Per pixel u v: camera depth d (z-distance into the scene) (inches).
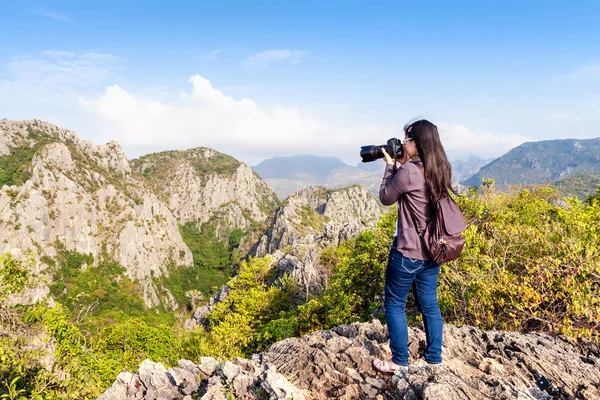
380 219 684.1
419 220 122.6
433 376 120.7
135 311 4274.1
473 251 325.1
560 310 241.9
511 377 135.9
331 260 1518.2
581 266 245.3
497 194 690.8
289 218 6264.8
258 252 6176.2
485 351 170.4
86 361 390.3
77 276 4557.1
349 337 194.5
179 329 1240.8
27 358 286.2
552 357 158.1
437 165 118.9
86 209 5236.2
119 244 5231.3
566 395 132.2
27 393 259.8
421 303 138.5
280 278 1610.5
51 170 5413.4
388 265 136.0
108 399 145.6
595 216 433.1
